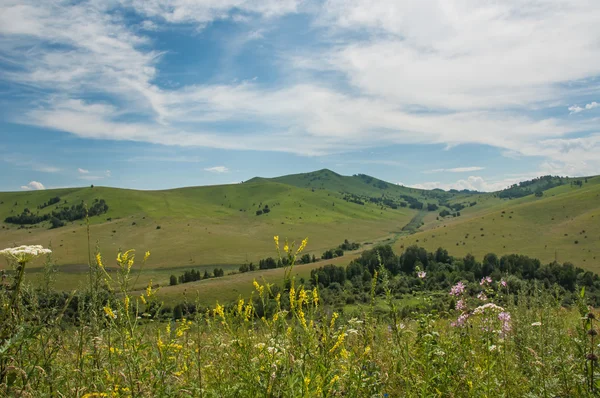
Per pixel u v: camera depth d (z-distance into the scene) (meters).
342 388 3.75
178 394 3.56
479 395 4.18
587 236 151.75
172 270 155.88
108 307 3.45
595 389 3.88
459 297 5.54
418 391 4.04
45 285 3.70
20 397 2.79
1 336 2.85
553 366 4.52
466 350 5.00
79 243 176.38
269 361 3.43
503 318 5.60
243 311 3.89
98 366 3.51
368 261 81.75
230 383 3.68
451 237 175.75
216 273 131.62
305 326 3.46
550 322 5.75
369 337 4.48
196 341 3.91
